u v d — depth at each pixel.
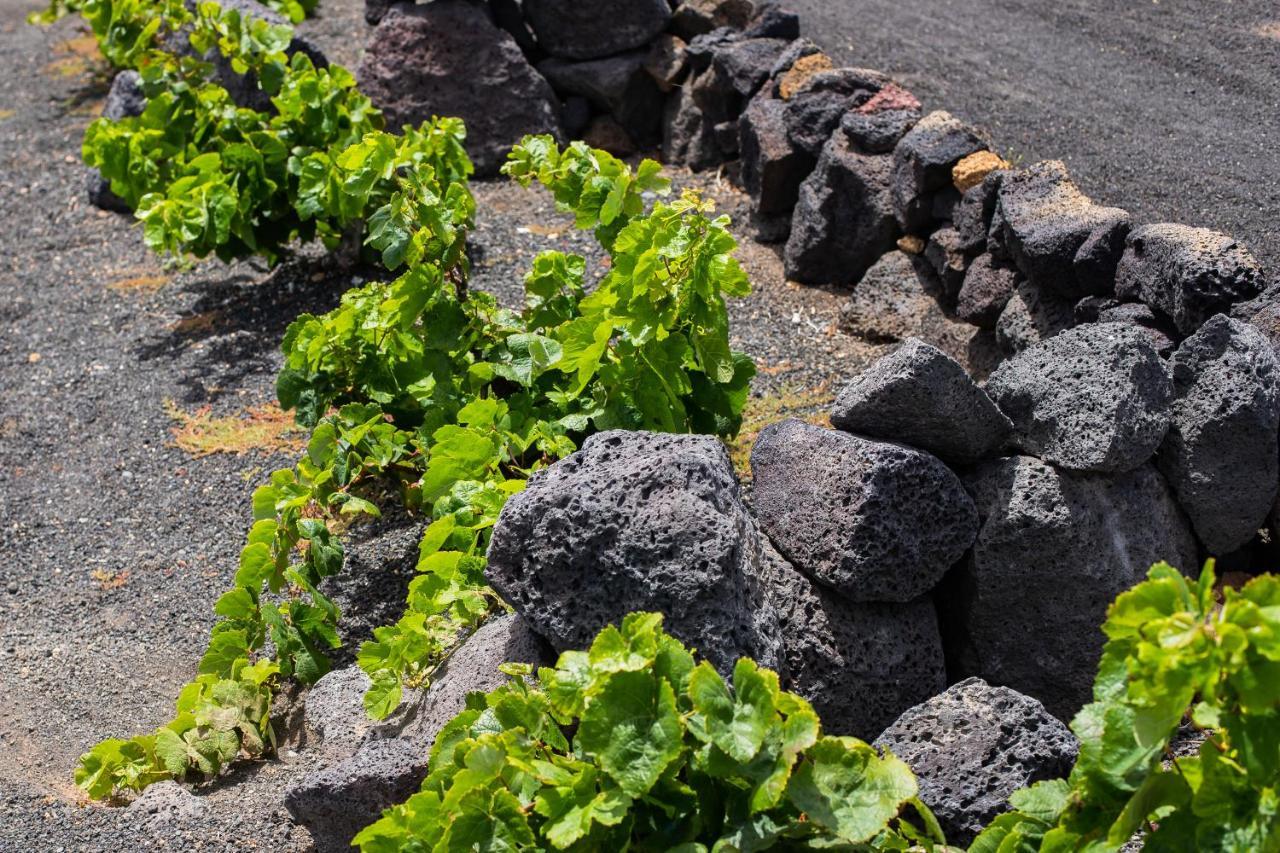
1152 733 2.46
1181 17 7.63
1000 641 3.90
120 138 6.99
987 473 3.90
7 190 8.49
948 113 6.36
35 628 5.09
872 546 3.68
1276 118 6.34
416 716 3.94
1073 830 2.79
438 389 4.78
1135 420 3.76
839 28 7.92
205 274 7.34
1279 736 2.48
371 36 7.83
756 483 3.97
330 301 6.84
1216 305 4.32
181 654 4.90
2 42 11.02
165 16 7.46
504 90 7.64
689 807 2.90
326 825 3.62
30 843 3.83
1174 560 3.92
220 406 6.22
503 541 3.59
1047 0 8.06
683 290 4.28
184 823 3.87
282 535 4.57
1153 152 6.12
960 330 5.59
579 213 4.84
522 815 2.92
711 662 3.33
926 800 3.29
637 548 3.42
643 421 4.38
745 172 6.82
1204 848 2.56
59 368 6.67
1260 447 3.81
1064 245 4.84
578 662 2.96
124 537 5.52
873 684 3.78
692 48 7.36
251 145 6.56
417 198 4.87
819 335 5.93
